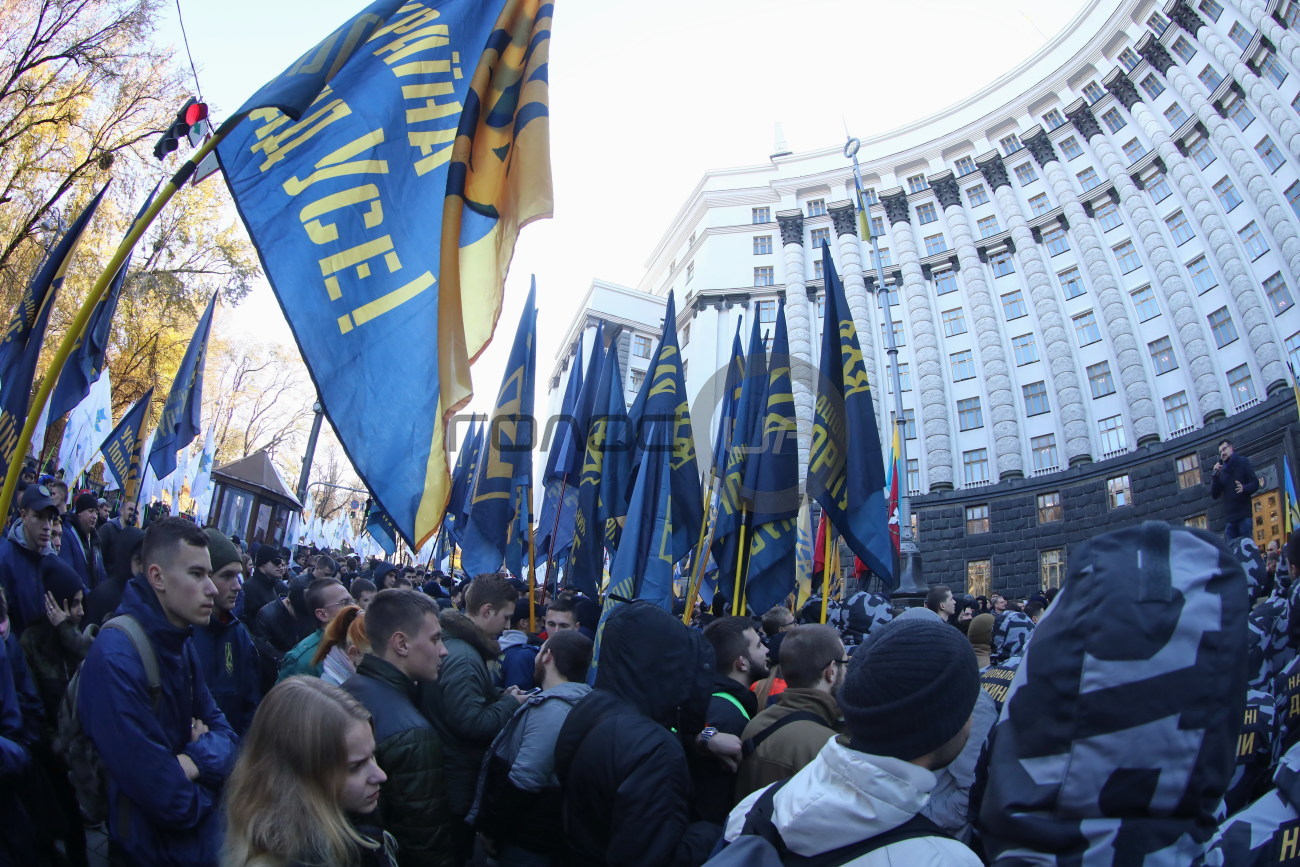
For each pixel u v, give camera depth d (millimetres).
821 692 3270
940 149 42219
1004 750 1400
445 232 4289
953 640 1665
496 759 3260
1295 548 3473
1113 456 33000
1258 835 1749
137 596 2855
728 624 4023
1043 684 1367
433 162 4430
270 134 3975
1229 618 1318
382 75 4406
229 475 18266
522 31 4926
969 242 40031
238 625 4047
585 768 2676
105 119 18828
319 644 3797
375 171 4207
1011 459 35656
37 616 4062
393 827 2750
